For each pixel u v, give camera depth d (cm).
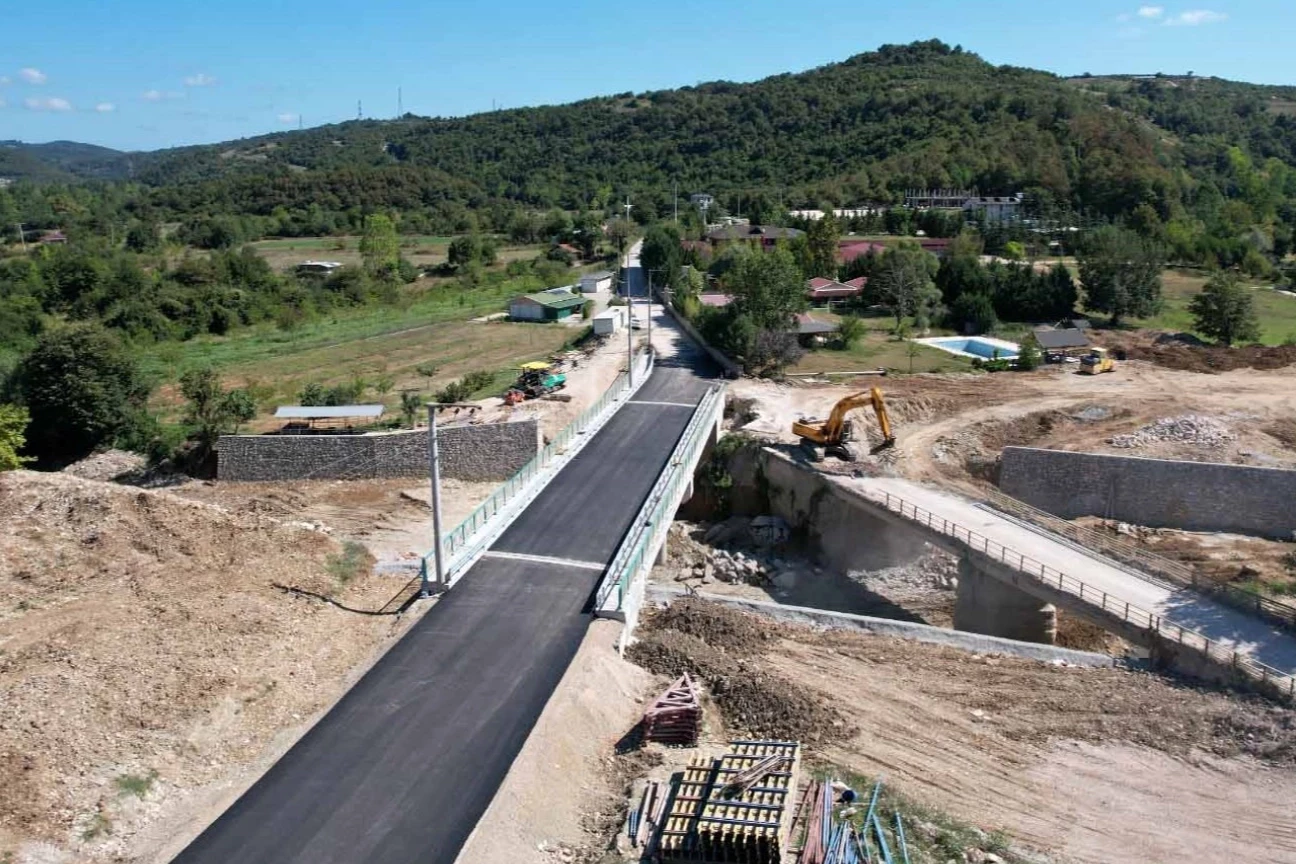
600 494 4588
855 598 5034
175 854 2186
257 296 11544
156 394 7406
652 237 12106
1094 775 2873
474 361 8188
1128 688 3366
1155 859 2523
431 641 3177
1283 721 3103
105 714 2600
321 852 2203
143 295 11131
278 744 2631
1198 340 8694
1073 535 4534
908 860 2433
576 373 7275
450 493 5375
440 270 14512
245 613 3241
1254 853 2555
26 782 2289
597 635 3241
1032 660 3566
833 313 10150
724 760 2591
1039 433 6319
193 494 5412
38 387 6244
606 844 2367
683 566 5184
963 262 10494
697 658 3319
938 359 8075
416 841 2244
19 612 3238
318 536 3953
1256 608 3694
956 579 5078
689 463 5169
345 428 6022
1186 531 5309
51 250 15262
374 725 2700
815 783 2681
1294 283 12275
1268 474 5175
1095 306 9994
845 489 5144
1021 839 2580
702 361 7825
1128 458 5428
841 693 3272
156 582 3469
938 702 3250
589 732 2802
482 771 2500
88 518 3912
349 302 12256
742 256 9931
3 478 4166
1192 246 13625
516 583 3616
